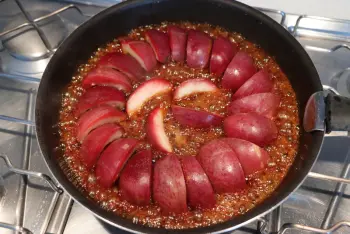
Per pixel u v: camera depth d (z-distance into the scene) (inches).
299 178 11.1
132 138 13.1
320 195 13.1
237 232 12.4
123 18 15.3
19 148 14.1
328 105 11.3
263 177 12.6
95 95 13.9
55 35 16.6
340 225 11.2
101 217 10.5
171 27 15.6
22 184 13.2
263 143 13.0
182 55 15.2
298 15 16.8
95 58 15.6
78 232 12.4
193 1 15.0
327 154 13.9
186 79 15.2
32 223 12.6
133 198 11.7
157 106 14.4
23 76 15.0
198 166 11.8
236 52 15.4
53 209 12.6
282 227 11.5
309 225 12.5
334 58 16.1
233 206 12.0
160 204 11.6
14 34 16.6
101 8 17.5
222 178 11.8
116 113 13.6
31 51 16.2
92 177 12.7
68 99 14.5
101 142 12.6
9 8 17.6
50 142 12.4
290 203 12.9
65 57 14.0
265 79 14.1
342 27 16.6
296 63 13.9
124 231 12.5
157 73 15.4
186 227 11.6
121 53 15.1
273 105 13.6
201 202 11.7
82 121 13.3
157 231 10.3
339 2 17.8
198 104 14.4
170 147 13.1
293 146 13.2
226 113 14.1
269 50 15.4
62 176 11.4
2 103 15.2
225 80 14.3
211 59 14.7
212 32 16.2
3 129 14.5
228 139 12.7
